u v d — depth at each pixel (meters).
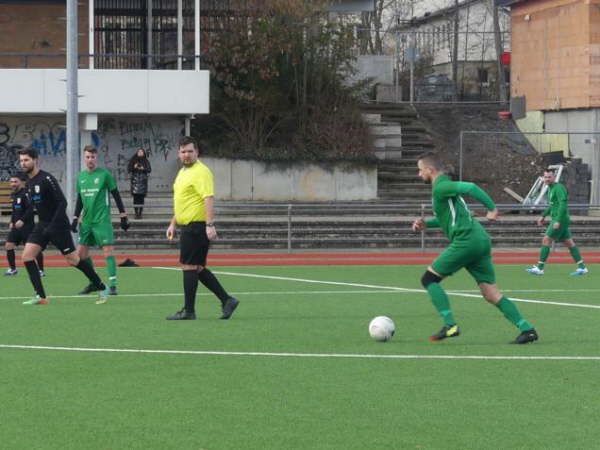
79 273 40.62
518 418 16.50
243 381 19.14
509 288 35.97
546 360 21.38
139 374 19.77
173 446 14.83
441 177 23.28
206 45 72.06
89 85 64.31
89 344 23.20
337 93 74.69
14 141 67.75
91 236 32.78
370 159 69.25
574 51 78.12
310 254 50.88
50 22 71.50
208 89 65.31
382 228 56.06
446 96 96.94
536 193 70.75
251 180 68.62
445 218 23.33
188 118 69.69
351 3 79.69
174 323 26.62
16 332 24.95
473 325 26.41
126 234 53.66
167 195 66.56
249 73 72.25
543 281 38.56
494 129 83.44
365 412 16.83
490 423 16.19
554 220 40.62
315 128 72.06
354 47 85.75
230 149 70.06
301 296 33.16
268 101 72.19
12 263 39.81
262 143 72.12
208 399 17.69
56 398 17.72
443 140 80.06
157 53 72.94
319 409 17.02
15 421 16.20
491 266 23.45
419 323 26.77
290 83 73.44
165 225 54.84
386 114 80.06
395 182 72.19
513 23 86.81
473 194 22.84
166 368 20.38
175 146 70.19
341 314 28.61
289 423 16.12
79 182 32.69
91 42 65.62
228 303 27.45
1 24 71.19
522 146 80.75
